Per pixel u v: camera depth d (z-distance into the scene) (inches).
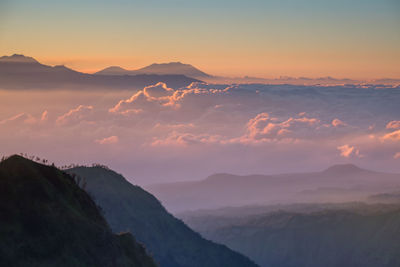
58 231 4357.8
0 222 4057.6
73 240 4424.2
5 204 4192.9
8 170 4471.0
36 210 4335.6
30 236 4146.2
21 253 3986.2
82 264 4328.3
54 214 4446.4
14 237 4042.8
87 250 4500.5
